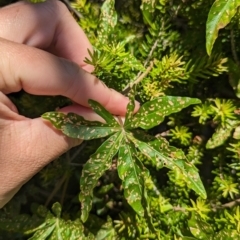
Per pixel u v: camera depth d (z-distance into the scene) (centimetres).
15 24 19
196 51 20
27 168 19
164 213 21
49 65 17
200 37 20
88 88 18
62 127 17
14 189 20
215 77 21
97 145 23
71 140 19
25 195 25
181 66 21
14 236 25
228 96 22
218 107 20
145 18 20
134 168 18
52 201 25
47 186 25
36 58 17
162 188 22
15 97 23
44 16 20
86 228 22
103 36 20
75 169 24
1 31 19
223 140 20
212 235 19
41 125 18
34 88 18
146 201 18
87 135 18
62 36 20
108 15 20
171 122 22
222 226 20
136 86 19
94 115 19
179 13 21
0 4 25
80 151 24
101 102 18
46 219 22
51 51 21
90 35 22
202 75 20
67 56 20
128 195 18
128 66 19
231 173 21
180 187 21
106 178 24
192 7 20
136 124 18
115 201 24
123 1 22
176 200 22
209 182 22
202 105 20
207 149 22
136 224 21
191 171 18
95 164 18
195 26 20
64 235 22
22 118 18
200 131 22
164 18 20
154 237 21
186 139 21
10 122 18
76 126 17
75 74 18
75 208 25
